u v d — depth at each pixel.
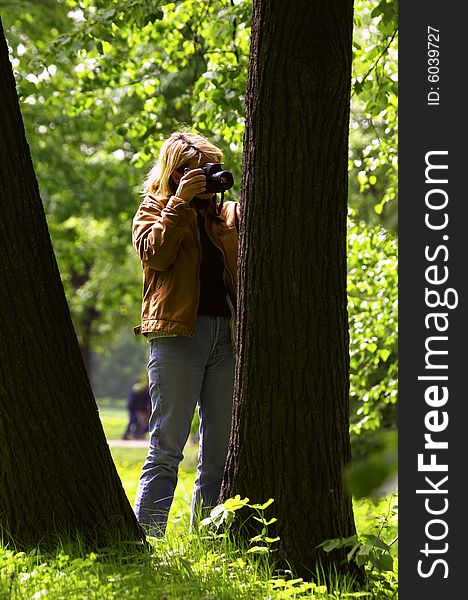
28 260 6.46
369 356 13.83
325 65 6.25
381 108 11.59
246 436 6.49
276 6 6.26
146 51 15.99
